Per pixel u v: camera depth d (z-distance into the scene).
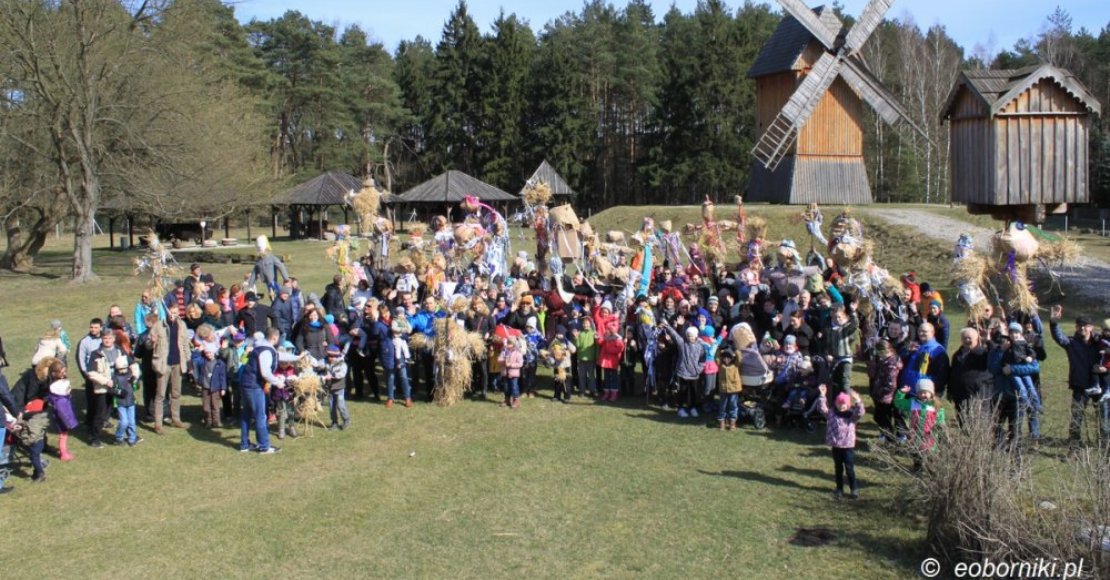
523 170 70.75
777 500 9.94
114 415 14.02
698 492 10.28
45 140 34.00
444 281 17.61
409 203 55.38
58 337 12.84
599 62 75.19
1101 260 25.75
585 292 16.66
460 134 72.50
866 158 63.41
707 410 13.84
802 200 36.53
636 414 13.93
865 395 14.16
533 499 10.20
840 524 9.16
